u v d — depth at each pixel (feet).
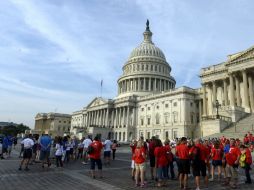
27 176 60.70
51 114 616.39
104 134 387.75
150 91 436.76
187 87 319.88
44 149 77.05
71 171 71.77
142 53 484.74
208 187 52.16
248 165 56.90
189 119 309.63
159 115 344.90
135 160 53.01
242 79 231.50
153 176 60.64
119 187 50.21
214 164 59.52
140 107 380.99
